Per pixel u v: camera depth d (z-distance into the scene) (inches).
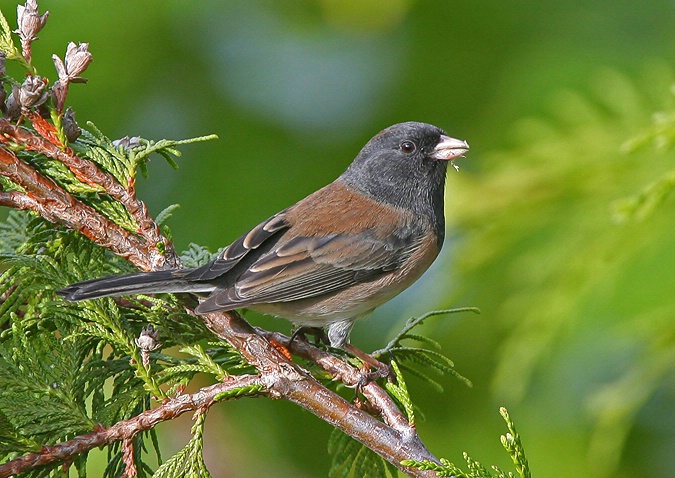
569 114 352.2
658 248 317.4
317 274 315.0
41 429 217.9
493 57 482.9
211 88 464.1
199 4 449.4
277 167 463.5
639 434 430.3
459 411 432.5
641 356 356.8
